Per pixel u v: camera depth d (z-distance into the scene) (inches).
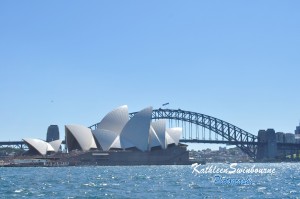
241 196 2726.4
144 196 2679.6
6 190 3026.6
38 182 3848.4
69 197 2608.3
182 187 3376.0
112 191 2999.5
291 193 2952.8
